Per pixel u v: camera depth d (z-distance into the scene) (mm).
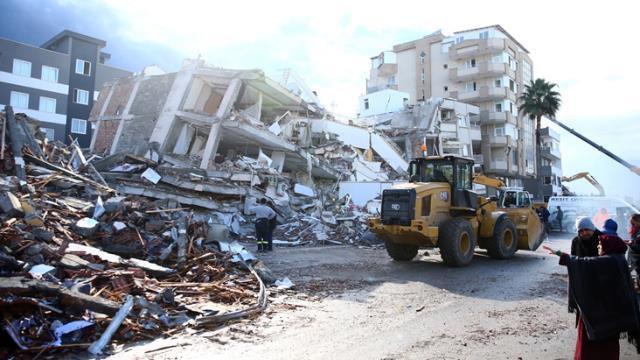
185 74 24078
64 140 37719
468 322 6250
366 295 7898
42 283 5301
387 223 11203
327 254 13391
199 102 24266
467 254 11242
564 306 7207
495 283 9109
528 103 40781
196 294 7098
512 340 5457
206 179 18219
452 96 50500
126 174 17234
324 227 17750
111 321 5285
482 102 49812
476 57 49656
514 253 13250
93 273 6629
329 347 5145
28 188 10203
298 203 21422
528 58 54688
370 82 61344
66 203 10047
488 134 49156
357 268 10844
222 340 5316
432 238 10812
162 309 6004
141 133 24453
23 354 4500
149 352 4859
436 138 39344
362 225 18078
